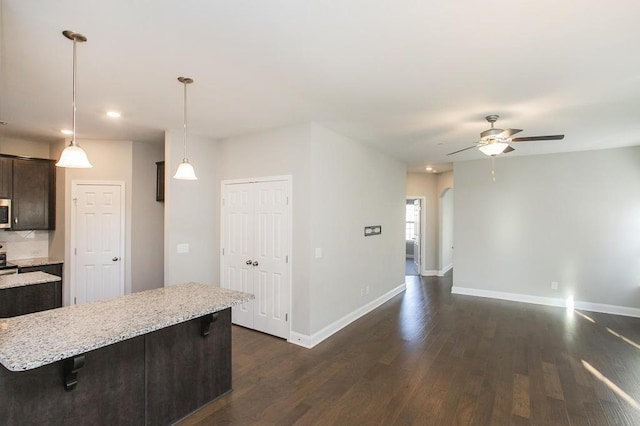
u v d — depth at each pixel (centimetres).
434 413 259
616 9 175
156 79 269
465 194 648
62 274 480
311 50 221
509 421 250
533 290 589
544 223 581
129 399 221
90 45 214
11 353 162
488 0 168
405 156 612
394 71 254
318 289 405
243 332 437
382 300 581
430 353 371
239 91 294
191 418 252
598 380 311
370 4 171
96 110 348
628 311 519
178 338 250
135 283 510
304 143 397
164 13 179
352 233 484
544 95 302
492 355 366
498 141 353
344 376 318
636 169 517
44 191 501
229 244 471
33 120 388
